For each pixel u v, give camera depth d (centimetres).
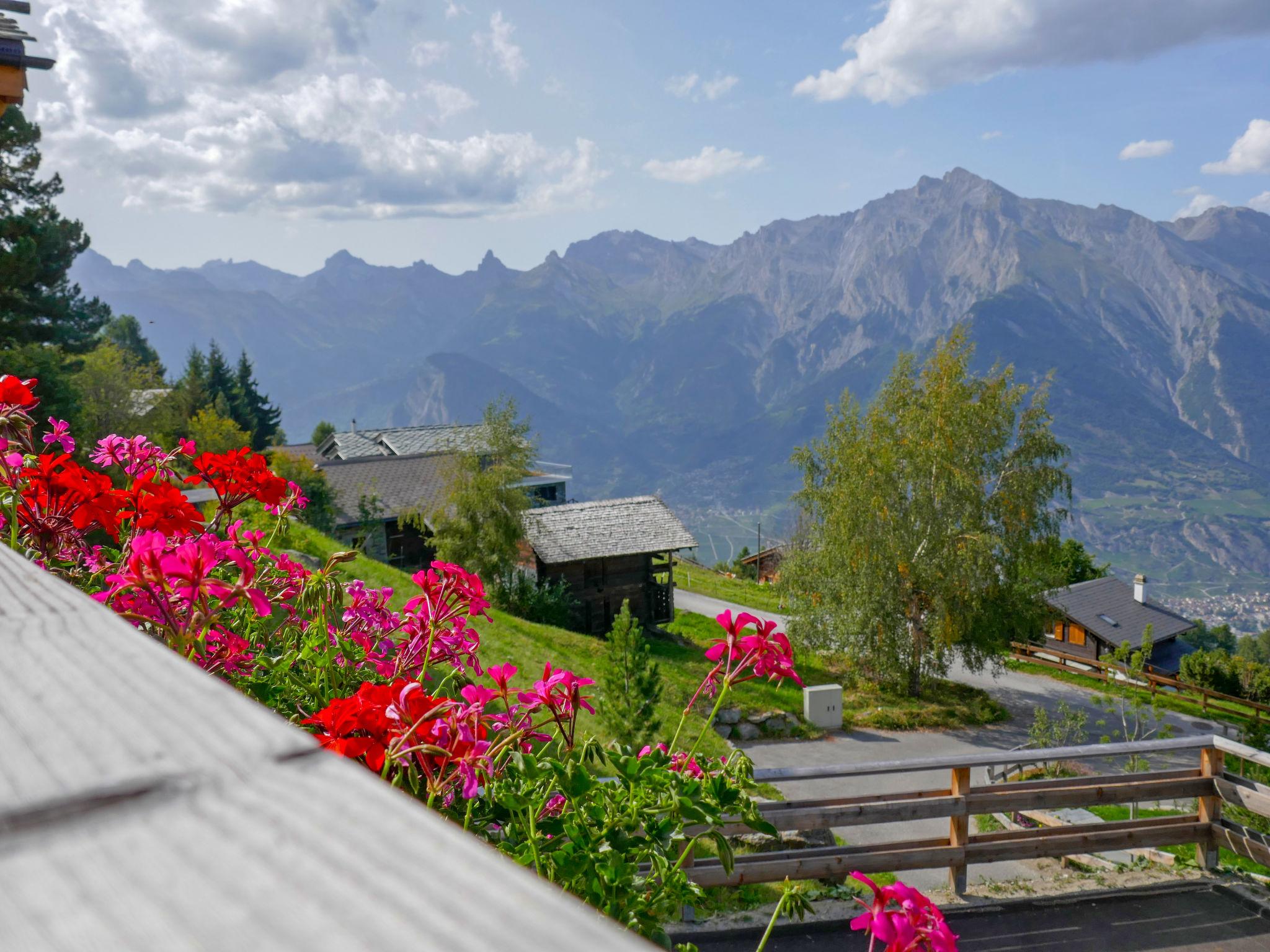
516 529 2952
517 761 188
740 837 722
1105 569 5547
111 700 42
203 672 47
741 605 4188
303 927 25
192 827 31
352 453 6066
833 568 2664
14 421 254
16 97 448
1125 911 477
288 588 266
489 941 25
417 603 250
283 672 247
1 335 2356
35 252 2270
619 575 3375
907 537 2530
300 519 1645
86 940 24
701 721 2291
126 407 3238
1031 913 476
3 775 33
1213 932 457
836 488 2625
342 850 30
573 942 26
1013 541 2522
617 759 210
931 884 1072
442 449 4419
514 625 2091
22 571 71
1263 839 494
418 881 29
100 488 219
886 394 2638
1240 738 2539
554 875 190
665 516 3516
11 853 29
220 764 35
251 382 6334
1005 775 2025
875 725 2512
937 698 2783
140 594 175
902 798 485
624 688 1034
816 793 1844
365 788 35
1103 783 508
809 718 2452
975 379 2581
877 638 2611
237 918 26
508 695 210
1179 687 3066
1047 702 2869
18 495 217
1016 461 2545
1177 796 516
